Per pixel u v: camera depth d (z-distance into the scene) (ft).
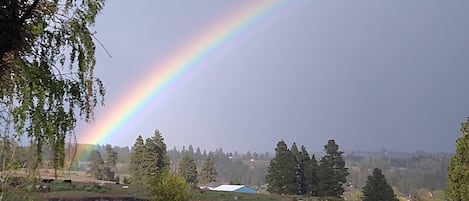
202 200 128.77
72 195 107.04
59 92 16.74
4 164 22.54
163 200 101.19
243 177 395.55
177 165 257.75
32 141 17.17
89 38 17.37
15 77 15.81
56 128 16.99
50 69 16.43
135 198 120.06
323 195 209.26
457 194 91.81
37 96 16.56
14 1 13.61
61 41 16.62
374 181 180.34
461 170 91.30
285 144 220.43
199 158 410.52
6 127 16.58
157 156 218.79
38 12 15.51
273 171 220.64
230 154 465.88
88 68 17.40
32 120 16.71
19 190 24.41
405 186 305.94
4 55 14.65
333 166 213.05
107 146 254.68
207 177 292.81
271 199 153.69
